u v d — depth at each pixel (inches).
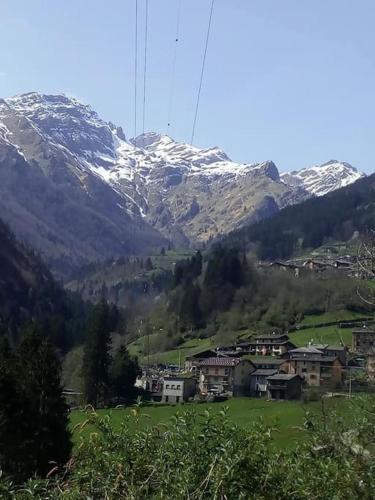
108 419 331.3
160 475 298.5
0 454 1352.1
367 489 312.0
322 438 342.0
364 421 345.4
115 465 306.5
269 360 3882.9
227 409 332.2
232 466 294.4
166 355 4724.4
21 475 1221.1
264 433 322.3
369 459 324.5
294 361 3432.6
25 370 1609.3
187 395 3599.9
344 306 3422.7
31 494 288.4
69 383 3545.8
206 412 331.9
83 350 3580.2
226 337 4699.8
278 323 4579.2
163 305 5910.4
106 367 3292.3
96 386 3240.7
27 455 1380.4
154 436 323.0
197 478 299.3
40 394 1557.6
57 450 1457.9
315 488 311.3
